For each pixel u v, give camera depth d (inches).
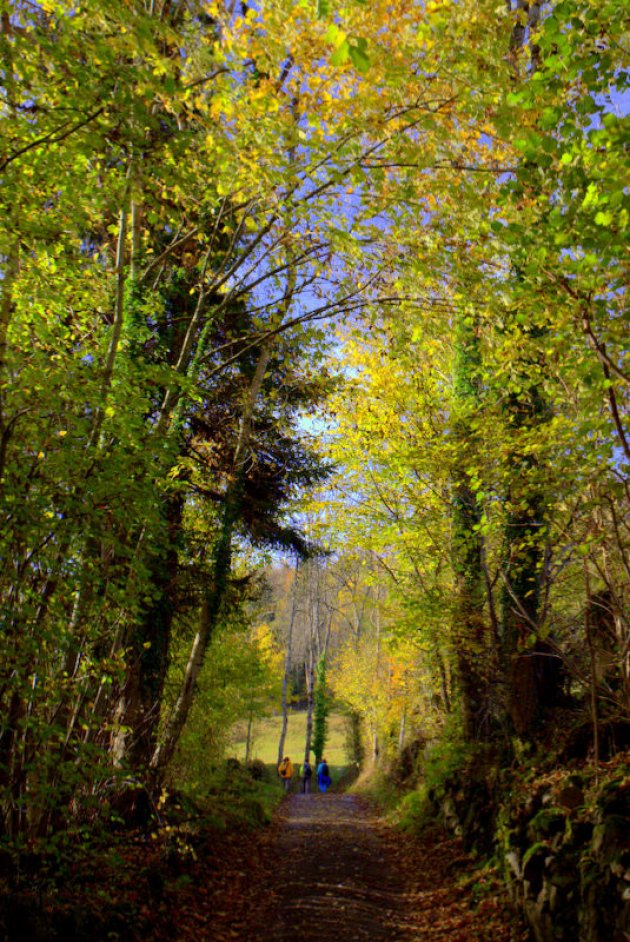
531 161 200.8
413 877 340.2
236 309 451.2
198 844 346.0
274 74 256.8
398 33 243.1
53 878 198.7
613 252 188.2
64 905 199.2
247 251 359.6
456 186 260.5
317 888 315.3
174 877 284.8
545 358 272.7
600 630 304.2
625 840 206.1
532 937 220.8
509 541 354.3
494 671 386.6
